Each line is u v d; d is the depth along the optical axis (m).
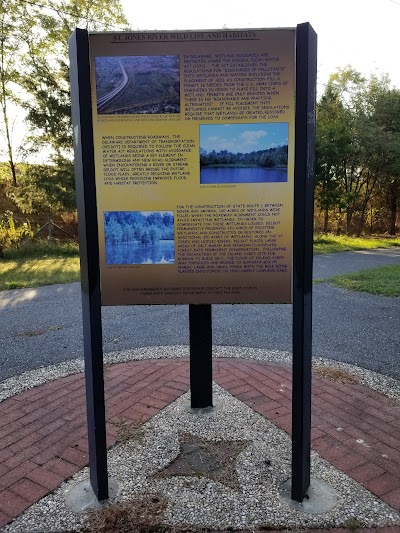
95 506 2.19
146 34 2.01
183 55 2.03
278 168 2.09
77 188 2.12
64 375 3.89
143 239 2.18
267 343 4.79
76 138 2.06
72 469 2.51
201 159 2.11
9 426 3.00
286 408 3.20
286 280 2.19
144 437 2.82
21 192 14.06
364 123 20.78
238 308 6.46
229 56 2.02
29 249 12.82
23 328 5.52
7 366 4.16
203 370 3.13
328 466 2.50
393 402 3.30
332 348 4.63
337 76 21.48
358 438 2.80
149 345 4.75
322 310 6.36
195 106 2.07
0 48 13.62
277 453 2.64
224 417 3.07
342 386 3.58
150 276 2.22
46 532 2.03
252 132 2.07
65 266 10.78
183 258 2.20
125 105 2.07
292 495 2.22
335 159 18.42
